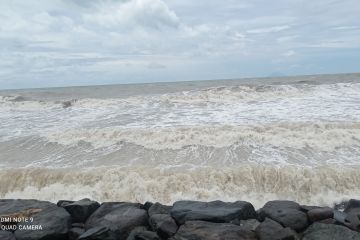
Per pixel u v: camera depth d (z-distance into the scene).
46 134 11.81
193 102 17.20
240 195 7.33
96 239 4.57
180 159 8.99
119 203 5.68
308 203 7.10
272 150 9.28
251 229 4.73
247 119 12.59
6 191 8.00
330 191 7.28
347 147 9.34
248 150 9.34
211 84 35.84
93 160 9.29
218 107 15.73
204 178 7.68
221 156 9.02
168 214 5.25
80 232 4.86
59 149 10.43
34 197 7.69
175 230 4.78
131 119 13.77
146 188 7.59
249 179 7.62
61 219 5.06
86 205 5.46
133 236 4.71
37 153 10.19
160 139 10.44
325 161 8.34
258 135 10.22
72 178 8.02
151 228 5.04
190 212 5.03
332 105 14.87
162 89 28.56
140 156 9.41
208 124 11.98
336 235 4.35
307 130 10.58
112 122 13.39
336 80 24.94
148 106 16.86
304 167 7.86
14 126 13.93
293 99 16.98
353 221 4.80
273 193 7.38
